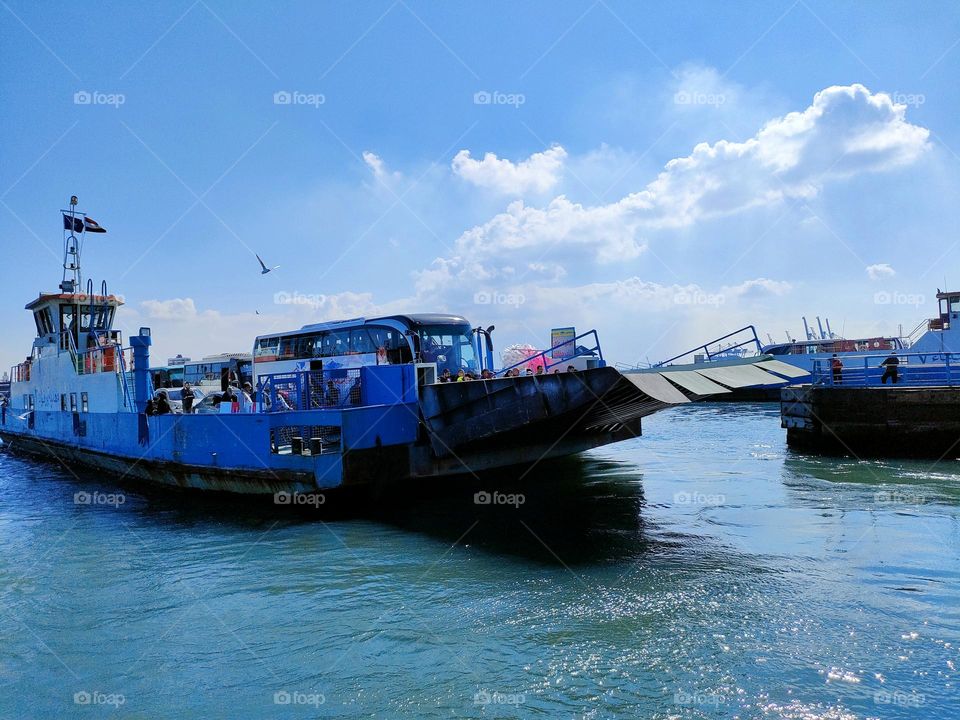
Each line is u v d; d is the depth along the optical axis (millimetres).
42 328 29797
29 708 6758
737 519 13242
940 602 8531
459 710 6367
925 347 37688
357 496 15156
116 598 9953
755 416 41406
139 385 20062
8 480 23203
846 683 6598
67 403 26344
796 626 7934
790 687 6559
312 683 7043
